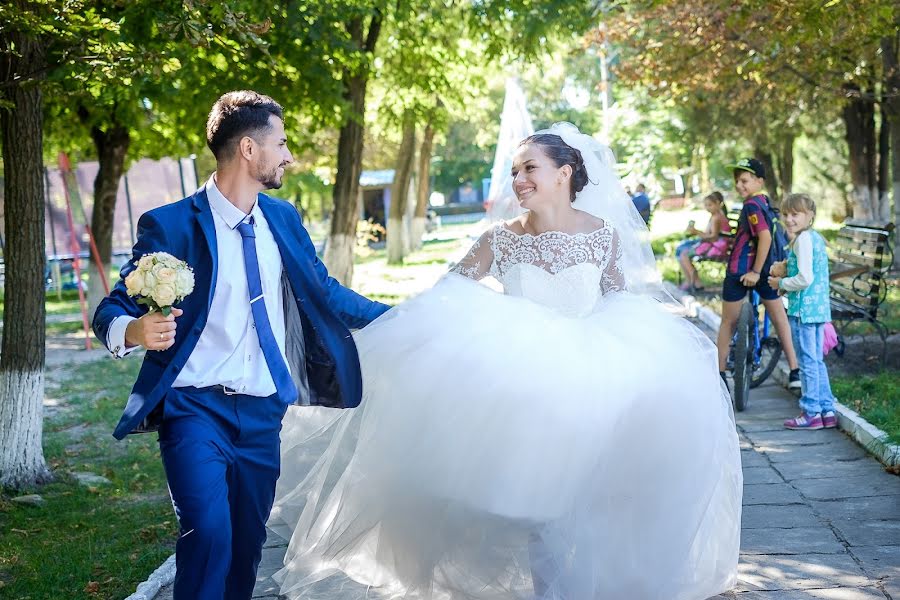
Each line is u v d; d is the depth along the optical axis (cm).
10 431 701
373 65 1611
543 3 1435
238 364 352
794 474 627
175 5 723
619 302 439
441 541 394
